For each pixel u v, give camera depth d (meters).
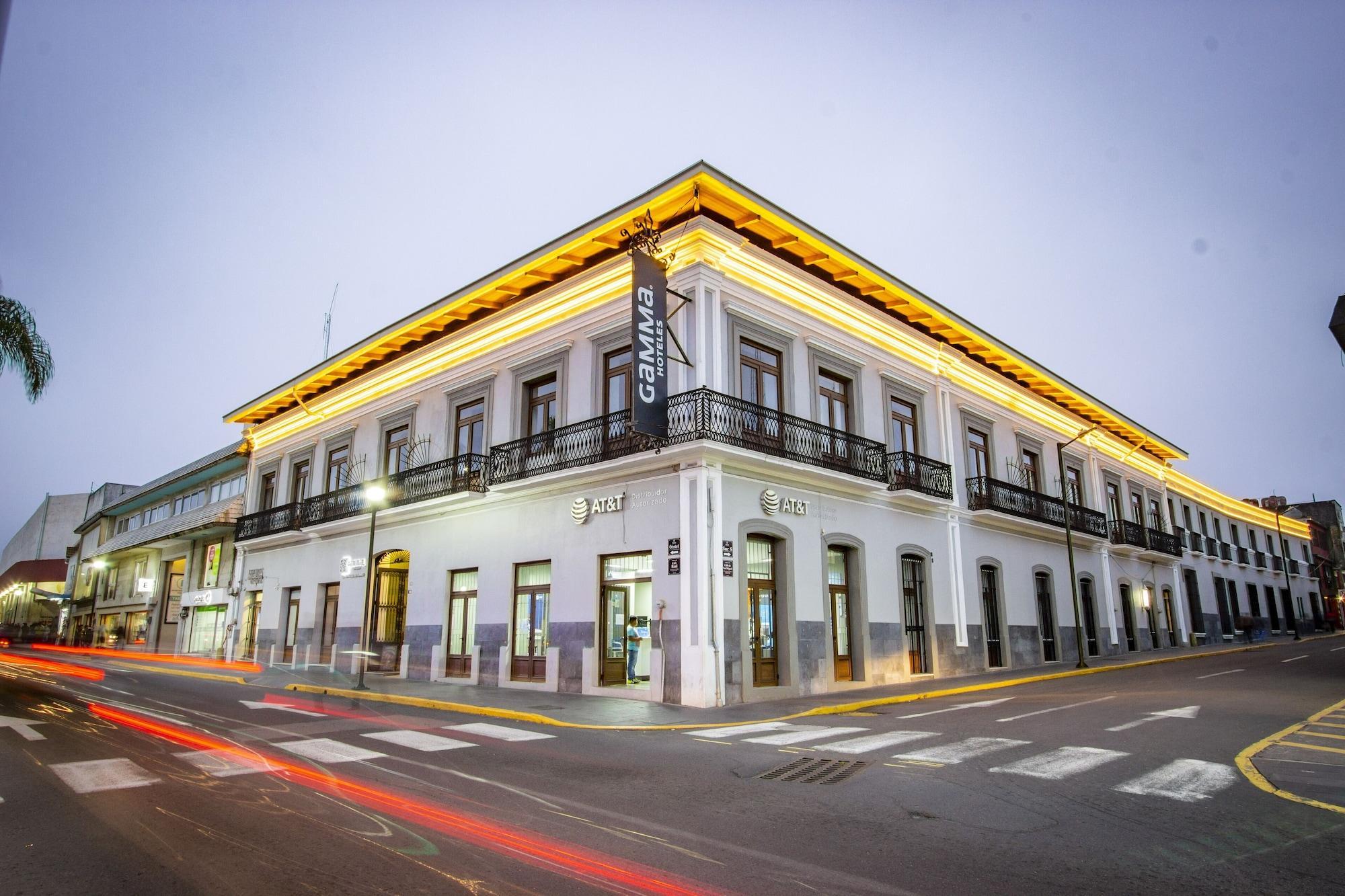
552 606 15.85
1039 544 23.86
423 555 19.34
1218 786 6.45
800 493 15.73
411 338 20.73
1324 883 4.32
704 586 13.28
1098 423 28.50
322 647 22.22
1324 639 40.53
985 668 19.88
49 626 48.03
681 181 13.90
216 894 4.20
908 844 5.07
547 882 4.40
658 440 13.88
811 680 15.02
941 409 20.34
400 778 7.02
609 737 9.82
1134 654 26.94
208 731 9.70
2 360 13.28
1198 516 38.31
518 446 16.86
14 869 4.56
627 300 15.66
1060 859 4.74
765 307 15.73
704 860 4.77
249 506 27.06
